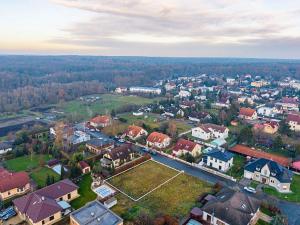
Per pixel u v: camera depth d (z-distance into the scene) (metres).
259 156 83.19
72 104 177.00
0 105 156.25
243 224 48.34
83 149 90.00
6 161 81.25
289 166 76.06
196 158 84.81
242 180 70.00
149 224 49.72
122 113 148.75
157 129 110.75
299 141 98.19
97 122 120.25
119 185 66.25
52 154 84.75
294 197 62.00
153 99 193.00
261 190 65.06
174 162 81.25
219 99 181.12
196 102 169.75
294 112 148.50
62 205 55.62
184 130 116.31
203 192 63.00
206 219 52.66
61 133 95.88
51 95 187.50
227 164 75.75
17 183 62.84
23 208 53.41
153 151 88.69
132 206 56.91
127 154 81.12
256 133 102.62
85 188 64.94
